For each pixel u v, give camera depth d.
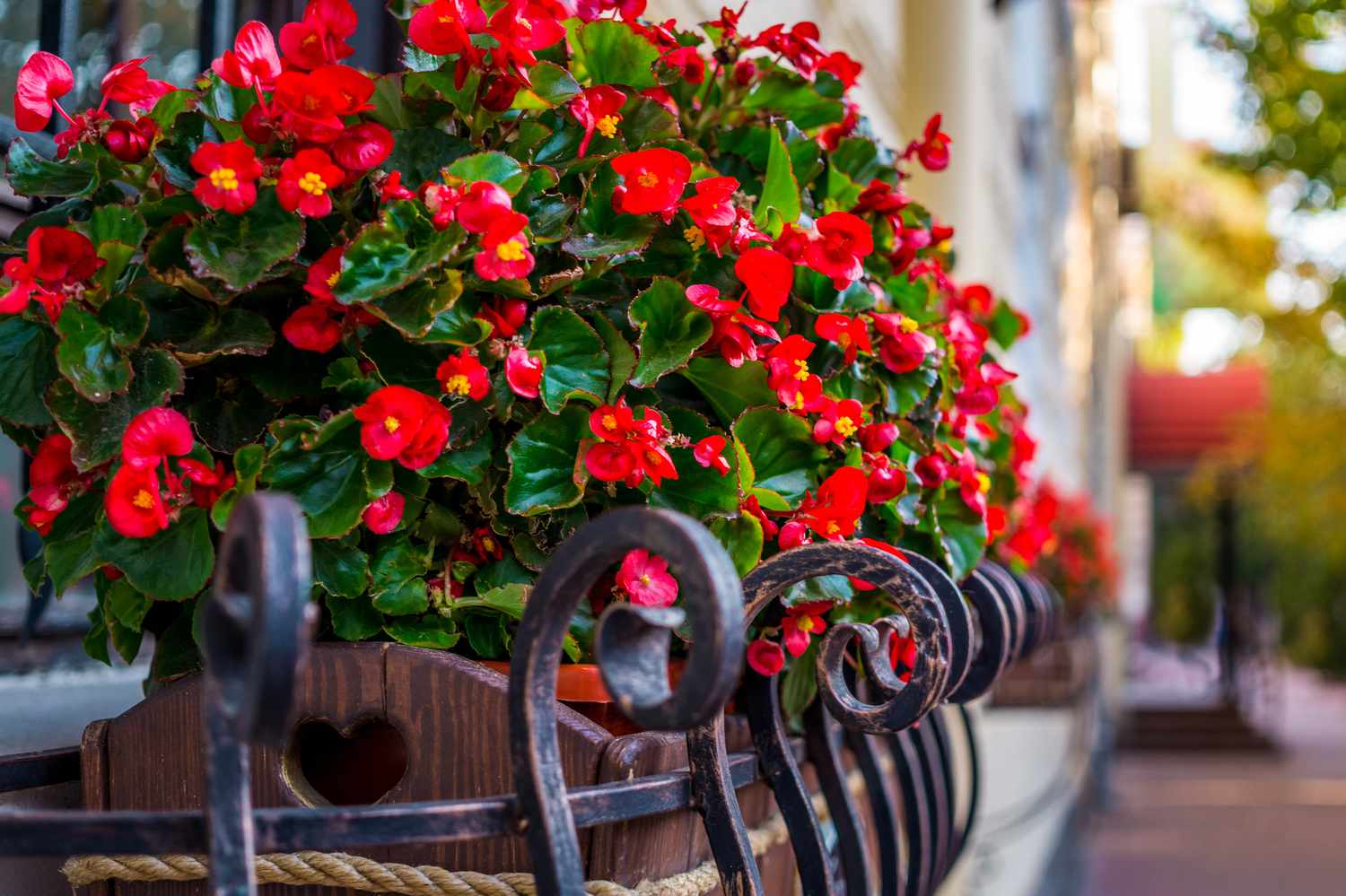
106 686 1.61
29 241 0.97
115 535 0.99
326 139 1.00
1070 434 10.95
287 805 1.00
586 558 0.77
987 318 2.09
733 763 1.10
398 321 0.98
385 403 0.97
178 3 1.90
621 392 1.14
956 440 1.53
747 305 1.21
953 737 3.81
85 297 0.97
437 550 1.11
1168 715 16.56
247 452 0.98
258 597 0.59
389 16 1.89
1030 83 7.73
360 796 1.07
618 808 0.90
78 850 0.70
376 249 0.98
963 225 3.97
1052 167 9.50
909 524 1.32
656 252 1.20
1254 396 16.39
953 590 1.12
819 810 1.48
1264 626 22.66
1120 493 16.77
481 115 1.11
